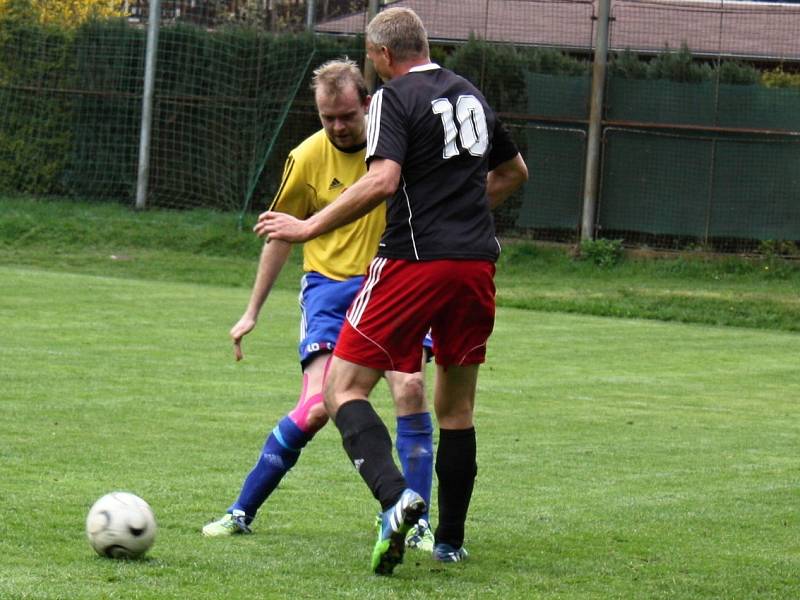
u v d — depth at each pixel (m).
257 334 42.09
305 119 73.19
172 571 13.69
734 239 68.06
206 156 73.25
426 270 14.15
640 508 18.98
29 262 63.34
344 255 17.50
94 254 65.94
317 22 80.12
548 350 42.84
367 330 14.30
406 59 14.88
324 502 18.73
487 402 30.67
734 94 67.75
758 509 19.16
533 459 23.20
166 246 68.44
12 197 74.12
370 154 13.94
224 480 19.84
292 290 60.25
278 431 16.39
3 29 73.06
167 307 48.78
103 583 12.97
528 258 68.12
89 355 35.12
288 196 17.73
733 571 14.92
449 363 14.90
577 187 69.12
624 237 69.06
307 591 13.02
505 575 14.37
